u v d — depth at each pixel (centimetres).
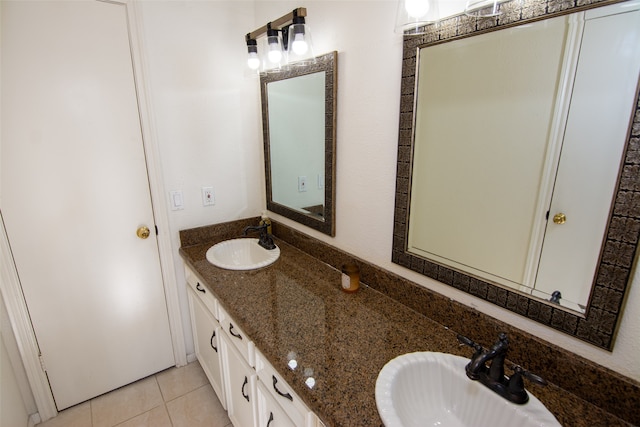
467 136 103
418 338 112
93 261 175
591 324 84
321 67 149
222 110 195
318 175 165
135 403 188
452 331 116
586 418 82
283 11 168
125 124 169
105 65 159
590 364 85
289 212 193
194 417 179
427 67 109
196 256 183
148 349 203
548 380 94
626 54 70
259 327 117
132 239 183
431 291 121
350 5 132
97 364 188
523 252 95
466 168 104
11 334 162
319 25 148
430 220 119
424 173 117
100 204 171
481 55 95
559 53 80
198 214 200
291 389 98
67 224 165
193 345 218
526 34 85
